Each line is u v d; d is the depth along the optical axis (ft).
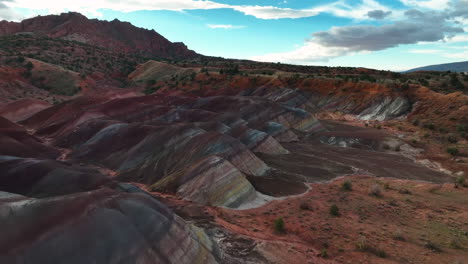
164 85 437.99
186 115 206.69
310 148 168.45
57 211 41.65
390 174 126.21
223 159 98.99
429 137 180.45
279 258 56.24
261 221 76.89
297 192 100.68
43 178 87.92
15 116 264.31
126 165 128.36
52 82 392.88
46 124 227.81
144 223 47.57
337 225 74.28
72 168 98.89
